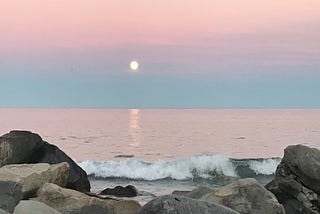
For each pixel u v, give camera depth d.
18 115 148.00
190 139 60.50
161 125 90.75
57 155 18.95
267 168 32.97
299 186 15.65
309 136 62.75
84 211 13.54
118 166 31.98
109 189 22.73
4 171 14.09
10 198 12.48
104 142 56.41
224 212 8.24
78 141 56.94
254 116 150.88
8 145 17.98
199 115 162.00
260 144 53.53
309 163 15.53
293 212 15.62
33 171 14.40
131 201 14.25
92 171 31.77
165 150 48.78
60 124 91.38
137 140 59.41
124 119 121.56
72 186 18.45
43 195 13.70
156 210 8.04
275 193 16.22
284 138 60.16
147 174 31.38
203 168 32.25
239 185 13.20
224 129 78.06
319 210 15.28
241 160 33.28
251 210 12.60
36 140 18.75
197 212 8.09
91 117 135.50
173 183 29.16
